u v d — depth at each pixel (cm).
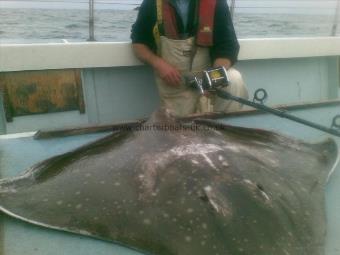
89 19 353
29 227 157
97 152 183
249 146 189
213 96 334
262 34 662
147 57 338
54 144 242
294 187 157
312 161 187
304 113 312
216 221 132
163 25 330
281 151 193
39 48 318
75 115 351
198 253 124
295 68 430
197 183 147
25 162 217
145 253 134
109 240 137
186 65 339
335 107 326
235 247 124
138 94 375
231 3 395
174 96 345
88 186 156
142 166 160
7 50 309
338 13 435
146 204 142
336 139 254
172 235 130
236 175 153
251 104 276
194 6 329
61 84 339
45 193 157
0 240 149
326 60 444
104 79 359
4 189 161
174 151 169
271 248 125
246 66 407
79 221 142
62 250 146
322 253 128
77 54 330
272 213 136
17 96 328
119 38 478
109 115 368
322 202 155
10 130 332
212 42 337
